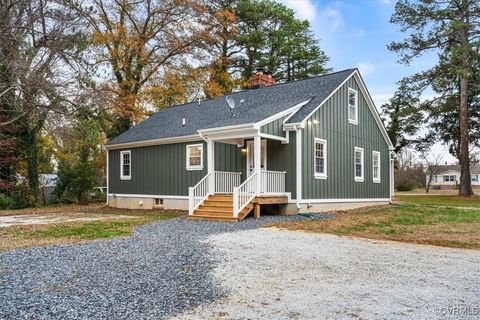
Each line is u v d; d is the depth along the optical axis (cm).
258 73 1981
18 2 1542
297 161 1382
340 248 766
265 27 3422
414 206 1842
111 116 2530
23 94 1662
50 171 2700
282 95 1706
